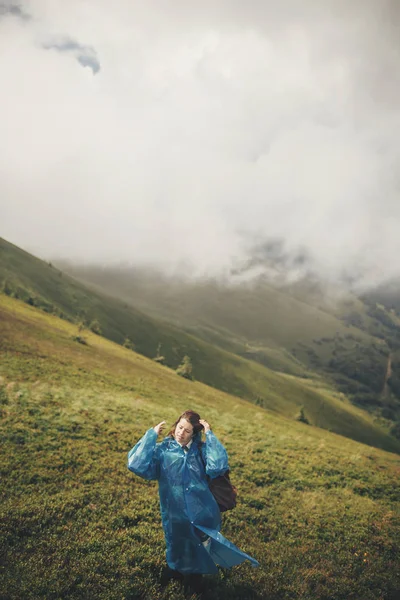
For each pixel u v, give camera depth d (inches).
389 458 1067.9
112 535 337.1
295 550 367.6
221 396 3223.4
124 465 513.3
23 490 405.1
